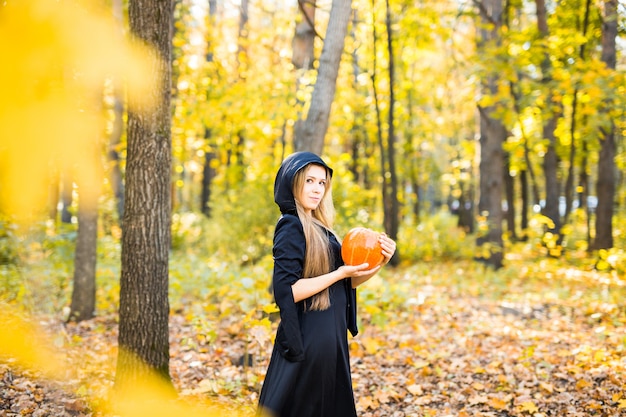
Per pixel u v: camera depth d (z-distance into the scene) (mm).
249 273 7043
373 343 5332
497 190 11625
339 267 2783
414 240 13570
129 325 3693
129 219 3738
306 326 2637
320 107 6156
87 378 3826
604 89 7922
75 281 6363
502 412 4062
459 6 11812
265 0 15180
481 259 11578
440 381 4715
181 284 7586
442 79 17062
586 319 6664
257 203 11516
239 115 9383
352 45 14016
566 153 13805
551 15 11445
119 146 7430
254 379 4230
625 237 12891
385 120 15570
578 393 4223
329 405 2654
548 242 11062
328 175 2912
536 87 9117
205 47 13320
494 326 6367
